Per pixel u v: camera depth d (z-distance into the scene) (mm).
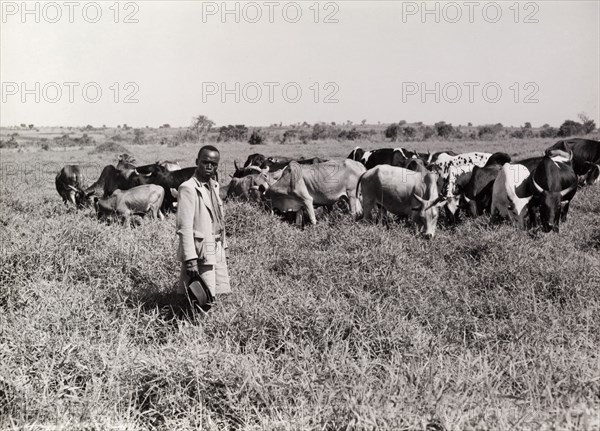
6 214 11727
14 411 4480
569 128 61094
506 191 11406
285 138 74812
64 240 7934
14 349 5105
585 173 19656
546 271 7434
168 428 4520
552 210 10922
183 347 5168
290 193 12352
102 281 7027
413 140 70688
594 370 4914
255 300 6238
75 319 5730
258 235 9742
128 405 4691
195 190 6047
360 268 7672
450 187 13828
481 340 5699
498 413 4168
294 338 5547
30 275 6938
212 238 6133
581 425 4027
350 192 12734
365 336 5602
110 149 51281
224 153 45594
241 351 5547
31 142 70438
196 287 5977
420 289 6941
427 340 5500
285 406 4500
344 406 4285
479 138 72125
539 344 5484
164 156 42281
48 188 21109
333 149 49812
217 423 4594
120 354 5102
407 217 11898
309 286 6992
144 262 7340
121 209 12164
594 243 10023
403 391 4391
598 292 7055
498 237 8938
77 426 4277
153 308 6359
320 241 9648
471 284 7430
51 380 4840
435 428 4121
